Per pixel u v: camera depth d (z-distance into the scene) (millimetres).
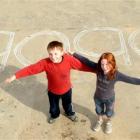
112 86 2781
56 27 4734
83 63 2797
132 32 4535
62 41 4422
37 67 2789
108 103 2912
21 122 3264
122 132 3096
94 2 5371
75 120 3219
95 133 3105
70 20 4902
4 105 3469
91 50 4230
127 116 3258
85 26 4727
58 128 3174
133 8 5141
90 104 3428
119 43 4332
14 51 4281
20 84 3734
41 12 5141
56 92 2932
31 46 4355
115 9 5137
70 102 3090
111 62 2602
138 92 3535
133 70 3861
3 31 4688
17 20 4953
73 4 5332
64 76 2818
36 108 3420
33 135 3121
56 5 5320
